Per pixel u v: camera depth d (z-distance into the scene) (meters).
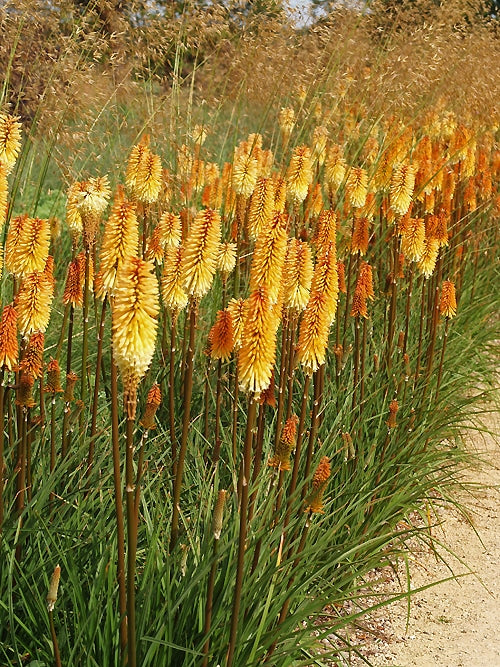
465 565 1.93
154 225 2.42
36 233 1.29
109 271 1.17
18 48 2.39
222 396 2.14
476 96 3.34
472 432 2.76
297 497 1.56
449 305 2.13
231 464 1.68
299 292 1.37
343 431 1.95
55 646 1.17
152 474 1.80
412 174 2.12
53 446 1.53
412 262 2.26
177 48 2.82
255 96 3.05
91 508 1.58
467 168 3.16
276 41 3.03
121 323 0.99
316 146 2.79
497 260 3.46
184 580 1.33
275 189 1.86
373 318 2.63
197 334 2.27
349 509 1.74
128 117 2.82
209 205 2.59
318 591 1.54
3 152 1.42
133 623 1.11
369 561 1.82
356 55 3.17
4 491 1.45
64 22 2.50
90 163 2.78
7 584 1.34
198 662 1.25
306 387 1.36
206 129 2.85
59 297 2.46
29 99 2.40
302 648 1.42
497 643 1.78
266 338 1.10
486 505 2.36
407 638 1.77
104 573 1.29
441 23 3.33
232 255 1.63
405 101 3.11
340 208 2.89
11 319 1.21
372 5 3.25
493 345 3.05
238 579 1.16
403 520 2.20
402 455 2.03
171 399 1.64
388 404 2.15
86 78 2.47
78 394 2.02
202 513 1.62
